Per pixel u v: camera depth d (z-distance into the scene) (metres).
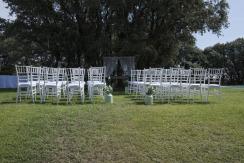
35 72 11.93
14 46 39.50
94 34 26.89
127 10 26.47
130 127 7.62
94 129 7.47
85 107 9.37
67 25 26.61
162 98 12.00
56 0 26.56
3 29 28.30
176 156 6.54
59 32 26.45
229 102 11.56
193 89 12.88
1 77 33.28
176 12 25.58
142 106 9.80
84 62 27.84
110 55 26.19
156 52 25.75
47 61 30.05
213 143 6.99
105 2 25.72
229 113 8.77
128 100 12.34
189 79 12.08
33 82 11.67
